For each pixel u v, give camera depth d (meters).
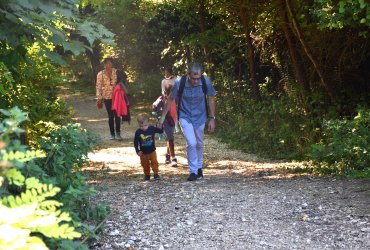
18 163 2.57
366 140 10.38
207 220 6.78
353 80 14.89
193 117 9.88
